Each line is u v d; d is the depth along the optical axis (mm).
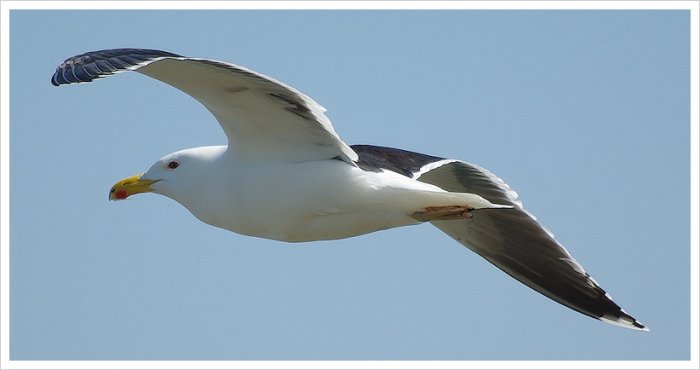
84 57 11180
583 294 14570
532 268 14922
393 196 12539
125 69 10789
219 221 13172
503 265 15219
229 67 11148
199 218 13359
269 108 12133
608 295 14352
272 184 12609
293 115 12180
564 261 14508
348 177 12469
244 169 12773
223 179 12922
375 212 12734
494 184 14508
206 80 11711
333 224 12836
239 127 12516
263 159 12695
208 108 12391
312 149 12586
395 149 14227
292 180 12539
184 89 11992
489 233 15094
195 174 13211
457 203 12562
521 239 14812
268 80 11406
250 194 12750
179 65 11328
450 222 15227
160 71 11516
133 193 13578
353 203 12586
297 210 12672
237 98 12039
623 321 14383
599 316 14492
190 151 13367
